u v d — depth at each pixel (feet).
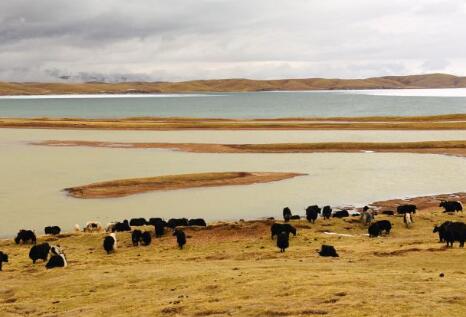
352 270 83.82
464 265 85.40
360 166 267.18
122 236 133.59
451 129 451.94
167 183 218.38
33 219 162.09
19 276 93.45
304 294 66.80
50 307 71.97
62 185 213.66
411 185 216.13
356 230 133.59
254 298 67.10
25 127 478.59
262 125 485.97
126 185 213.25
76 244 127.24
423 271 81.25
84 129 464.65
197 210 175.11
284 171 250.78
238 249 113.50
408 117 554.05
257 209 175.83
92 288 81.10
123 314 64.59
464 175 238.89
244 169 256.52
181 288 76.69
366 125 479.82
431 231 128.06
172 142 366.43
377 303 59.57
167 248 118.62
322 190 206.80
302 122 531.09
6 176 232.94
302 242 118.73
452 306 56.85
